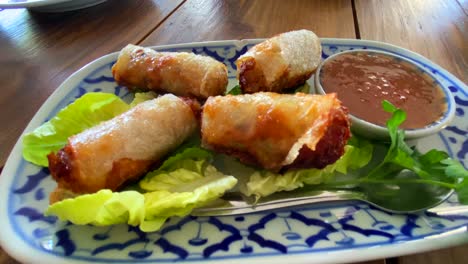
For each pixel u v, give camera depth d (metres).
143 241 0.14
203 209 0.16
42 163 0.17
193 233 0.15
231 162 0.18
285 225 0.15
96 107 0.20
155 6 0.32
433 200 0.16
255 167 0.18
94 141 0.16
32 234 0.14
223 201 0.16
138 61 0.21
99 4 0.31
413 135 0.18
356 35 0.28
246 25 0.29
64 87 0.21
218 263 0.13
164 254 0.14
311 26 0.29
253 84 0.20
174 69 0.21
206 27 0.29
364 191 0.17
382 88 0.20
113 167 0.16
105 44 0.27
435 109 0.19
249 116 0.16
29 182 0.17
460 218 0.15
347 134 0.16
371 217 0.15
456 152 0.19
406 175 0.17
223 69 0.21
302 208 0.16
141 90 0.22
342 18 0.31
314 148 0.14
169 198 0.15
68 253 0.14
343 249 0.14
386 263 0.14
